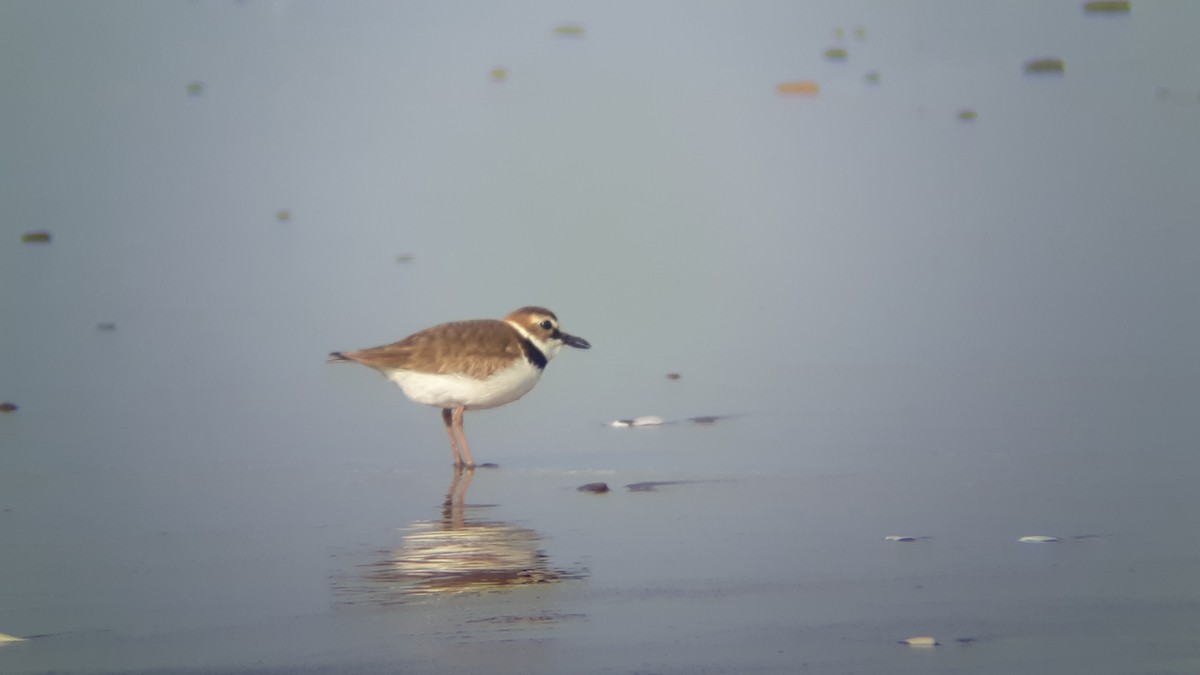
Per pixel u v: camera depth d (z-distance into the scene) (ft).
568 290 55.72
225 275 58.23
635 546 29.78
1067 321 50.93
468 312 52.70
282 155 78.69
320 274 58.18
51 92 92.48
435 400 39.78
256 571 28.35
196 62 101.65
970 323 51.29
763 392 43.86
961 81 95.86
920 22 115.75
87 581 27.68
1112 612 25.18
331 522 31.96
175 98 91.56
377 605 26.20
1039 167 75.05
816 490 33.94
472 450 39.06
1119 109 86.07
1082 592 26.22
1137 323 50.37
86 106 89.35
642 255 60.85
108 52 103.35
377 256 60.75
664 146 79.71
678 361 47.57
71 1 118.11
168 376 45.73
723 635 24.40
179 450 38.32
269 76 97.50
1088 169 73.97
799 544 29.60
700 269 59.16
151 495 34.12
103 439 39.04
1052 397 42.09
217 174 75.41
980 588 26.55
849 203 69.67
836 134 82.69
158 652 23.90
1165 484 33.50
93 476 35.65
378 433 40.81
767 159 77.51
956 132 82.43
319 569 28.45
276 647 24.11
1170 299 53.47
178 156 78.79
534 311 41.01
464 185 72.38
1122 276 56.90
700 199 69.67
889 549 29.12
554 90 93.66
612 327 51.49
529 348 40.70
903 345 48.75
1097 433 38.17
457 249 61.57
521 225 65.31
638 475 35.91
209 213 68.33
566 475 36.14
